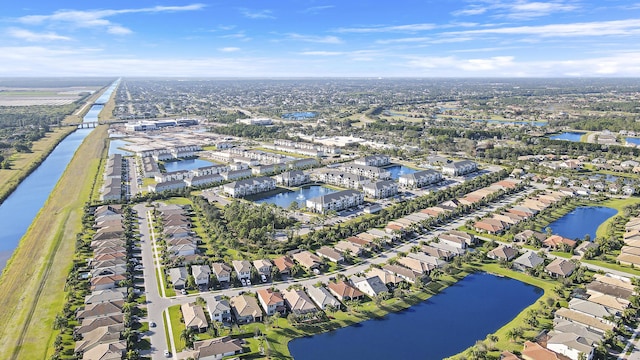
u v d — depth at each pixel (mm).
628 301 146625
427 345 133125
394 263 181750
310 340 134625
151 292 158375
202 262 180250
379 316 147750
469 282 171250
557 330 132500
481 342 128250
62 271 172625
